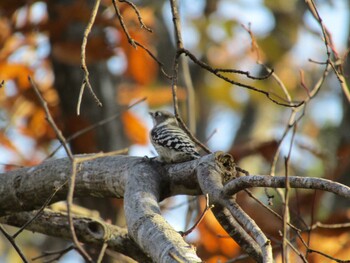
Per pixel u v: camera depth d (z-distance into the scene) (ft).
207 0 64.90
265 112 68.95
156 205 25.58
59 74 47.16
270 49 64.34
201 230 39.70
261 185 23.91
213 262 39.65
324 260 37.96
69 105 47.75
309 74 67.15
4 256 58.49
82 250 19.88
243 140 64.64
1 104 48.88
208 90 67.36
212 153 26.99
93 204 44.93
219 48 65.98
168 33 66.18
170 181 27.94
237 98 67.82
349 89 49.52
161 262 22.13
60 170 29.94
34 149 49.39
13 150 48.11
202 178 26.16
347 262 24.35
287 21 65.77
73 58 44.83
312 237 38.60
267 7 65.46
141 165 28.17
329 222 39.65
